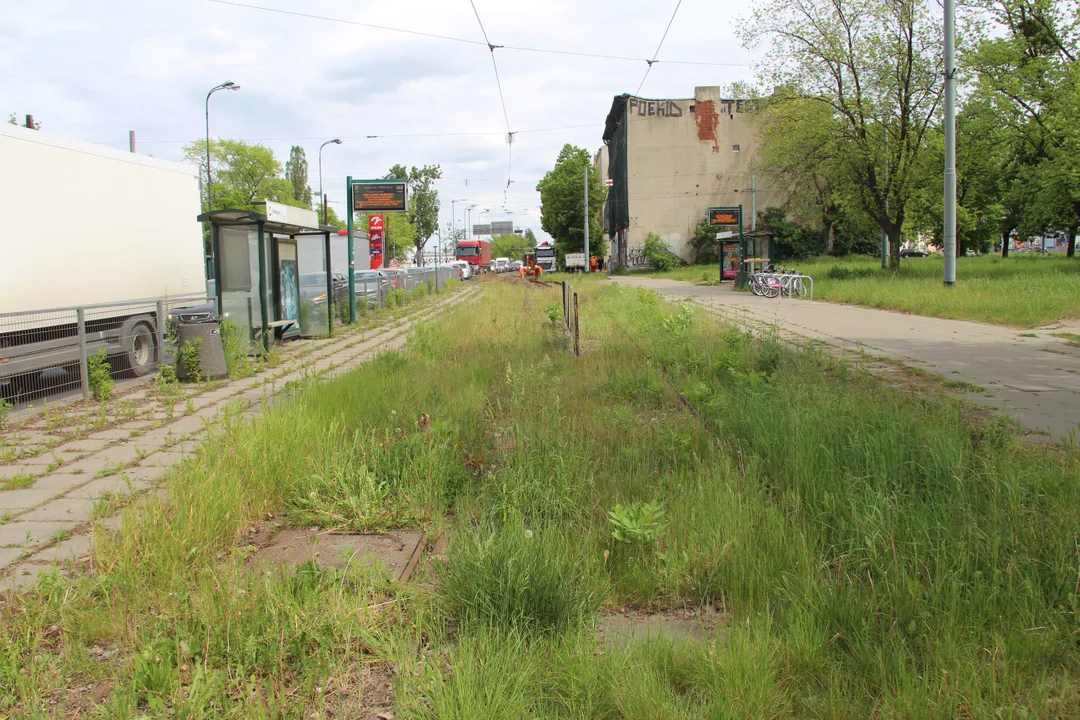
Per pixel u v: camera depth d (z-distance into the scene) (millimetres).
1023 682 3014
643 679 3053
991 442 6000
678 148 68250
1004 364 11172
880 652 3141
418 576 4262
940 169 31594
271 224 15047
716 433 6793
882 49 30750
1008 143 30875
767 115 34188
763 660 3125
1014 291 20125
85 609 3809
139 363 12508
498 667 3150
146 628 3602
